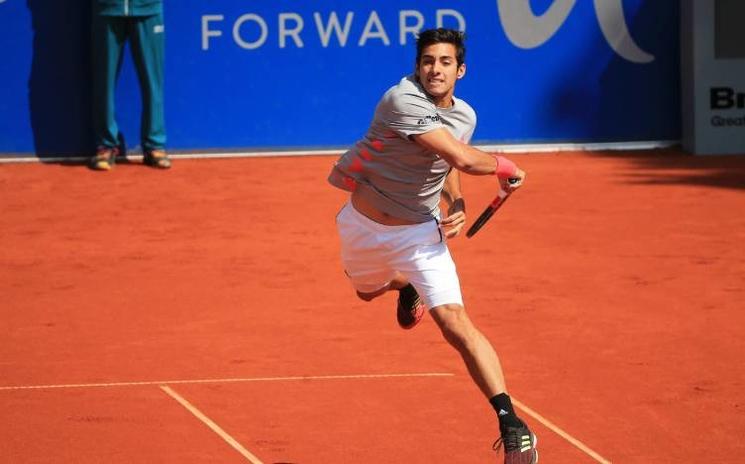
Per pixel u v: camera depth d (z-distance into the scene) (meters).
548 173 42.94
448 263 15.42
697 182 40.75
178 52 46.03
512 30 47.06
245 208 37.12
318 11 46.28
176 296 26.11
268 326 23.28
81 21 44.97
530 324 23.11
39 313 24.72
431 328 22.73
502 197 15.23
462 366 20.20
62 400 18.56
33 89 45.19
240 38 46.16
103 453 16.11
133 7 42.56
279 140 46.75
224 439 16.66
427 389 18.92
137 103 45.56
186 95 46.25
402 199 15.24
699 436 16.61
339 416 17.62
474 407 17.98
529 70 47.41
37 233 33.81
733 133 46.91
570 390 18.81
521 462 14.22
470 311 24.20
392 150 14.95
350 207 15.84
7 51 44.91
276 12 46.16
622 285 26.41
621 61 47.84
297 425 17.23
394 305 24.73
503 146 47.62
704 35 46.34
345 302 25.16
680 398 18.31
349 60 46.62
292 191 39.78
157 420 17.53
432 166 15.10
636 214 35.19
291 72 46.50
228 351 21.45
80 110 45.44
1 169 44.06
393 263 15.52
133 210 37.09
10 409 18.11
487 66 47.19
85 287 27.17
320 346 21.67
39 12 44.84
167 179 42.09
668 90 48.19
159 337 22.59
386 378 19.55
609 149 48.22
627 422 17.23
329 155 46.81
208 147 46.56
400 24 46.59
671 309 24.16
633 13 47.56
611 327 22.78
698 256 29.36
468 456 15.91
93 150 45.59
